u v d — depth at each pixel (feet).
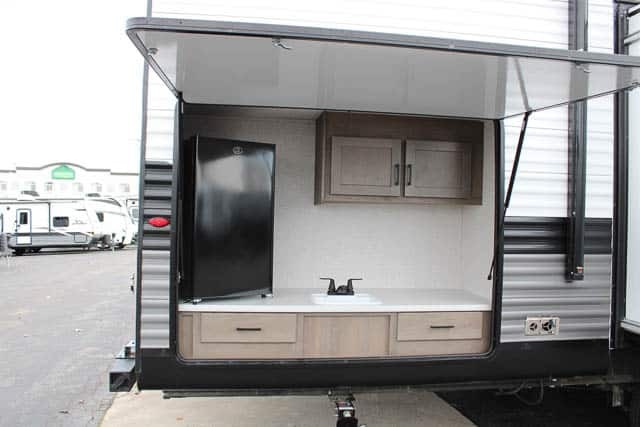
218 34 6.14
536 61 6.85
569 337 9.65
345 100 9.48
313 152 11.76
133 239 67.46
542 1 9.57
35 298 27.25
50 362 15.78
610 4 9.73
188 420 11.18
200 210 9.04
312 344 9.20
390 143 10.91
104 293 28.96
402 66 7.34
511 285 9.47
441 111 9.93
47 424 11.19
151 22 5.96
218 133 11.40
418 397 12.71
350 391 9.12
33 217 51.98
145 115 8.37
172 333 8.43
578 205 9.45
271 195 9.82
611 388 10.27
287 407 11.88
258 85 8.50
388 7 9.02
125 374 8.48
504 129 9.76
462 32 9.27
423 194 11.03
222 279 9.30
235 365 8.66
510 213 9.48
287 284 11.75
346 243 11.94
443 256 12.21
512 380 9.62
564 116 9.66
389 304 9.61
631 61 6.90
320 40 6.27
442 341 9.63
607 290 9.74
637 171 9.48
